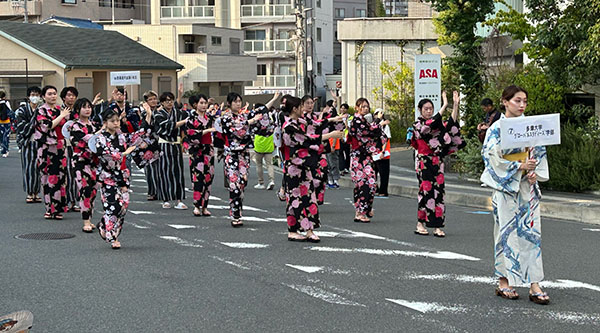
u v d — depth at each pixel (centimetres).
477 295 806
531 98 1842
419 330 684
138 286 845
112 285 850
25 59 4116
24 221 1298
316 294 809
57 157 1308
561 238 1137
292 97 1099
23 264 957
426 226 1155
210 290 827
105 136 1052
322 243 1098
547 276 891
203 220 1319
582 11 1653
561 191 1662
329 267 939
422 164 1153
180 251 1041
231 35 6041
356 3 7194
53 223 1280
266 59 6412
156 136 1417
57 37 4609
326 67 6719
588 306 765
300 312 742
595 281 867
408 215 1391
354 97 4350
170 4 6400
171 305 768
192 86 5553
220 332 680
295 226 1118
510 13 2039
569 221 1322
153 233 1184
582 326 698
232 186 1240
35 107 1421
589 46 1599
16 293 816
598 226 1266
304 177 1110
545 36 1734
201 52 5659
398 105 3938
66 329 692
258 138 1788
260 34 6400
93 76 4581
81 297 800
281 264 956
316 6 6500
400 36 4266
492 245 1084
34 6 5994
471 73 2269
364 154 1298
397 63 4041
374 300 785
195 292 819
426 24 4222
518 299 791
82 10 6303
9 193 1673
